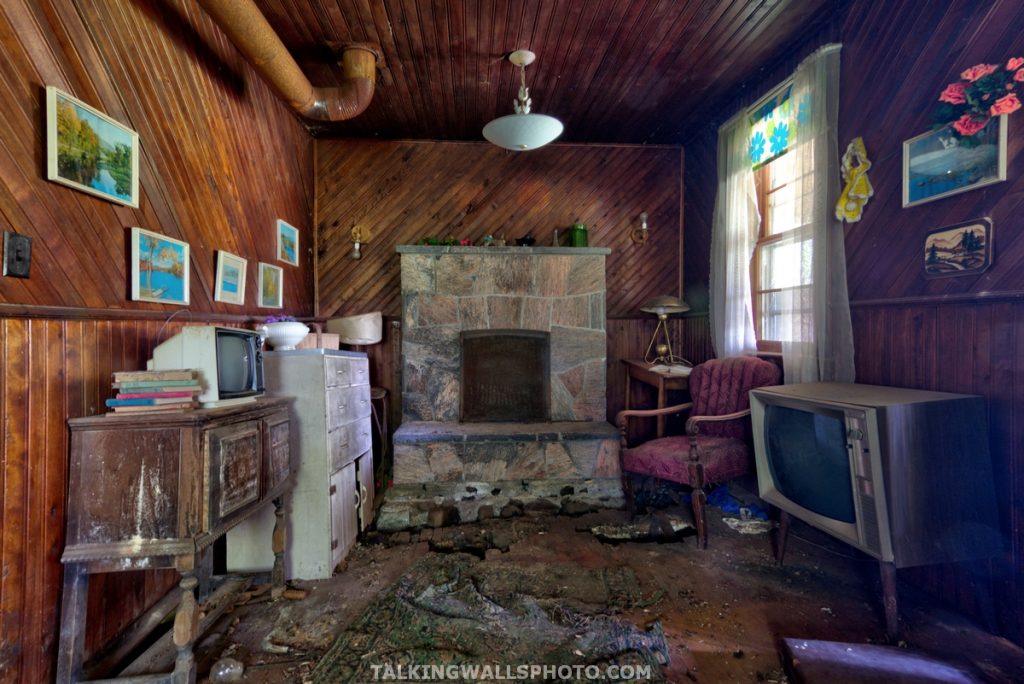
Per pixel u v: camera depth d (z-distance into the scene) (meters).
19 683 1.25
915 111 1.88
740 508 2.71
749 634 1.64
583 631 1.64
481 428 3.09
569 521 2.64
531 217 3.78
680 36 2.40
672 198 3.88
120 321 1.60
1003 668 1.46
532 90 2.96
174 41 1.91
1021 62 1.47
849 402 1.59
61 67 1.38
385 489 3.22
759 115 2.82
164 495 1.35
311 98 2.45
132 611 1.67
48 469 1.33
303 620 1.76
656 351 3.92
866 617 1.74
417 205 3.71
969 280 1.69
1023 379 1.53
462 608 1.79
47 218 1.33
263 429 1.73
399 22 2.28
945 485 1.56
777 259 2.82
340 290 3.68
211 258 2.17
